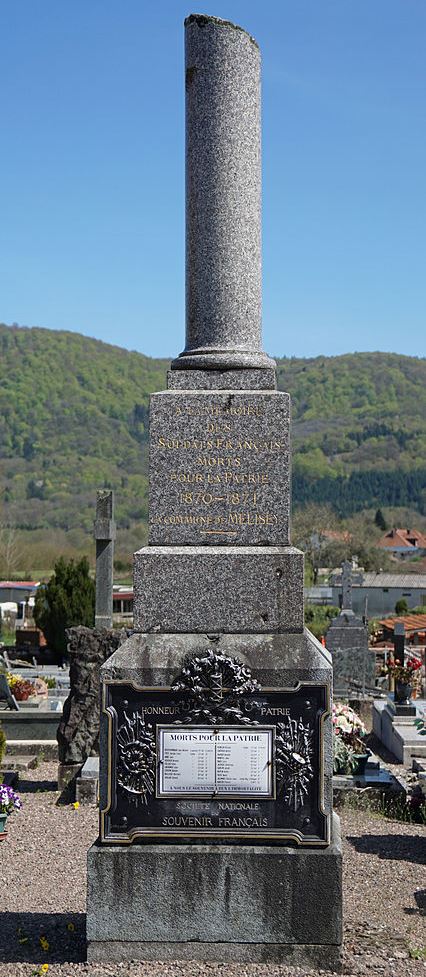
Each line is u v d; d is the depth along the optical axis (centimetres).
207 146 670
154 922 606
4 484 10694
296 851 607
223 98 669
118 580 6256
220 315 669
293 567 637
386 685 2406
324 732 617
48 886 777
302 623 637
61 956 612
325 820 612
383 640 3500
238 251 671
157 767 620
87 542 8069
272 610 636
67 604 2839
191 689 620
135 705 625
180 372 661
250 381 659
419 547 9662
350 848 921
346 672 2286
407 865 855
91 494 10456
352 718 1274
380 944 629
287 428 650
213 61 668
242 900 604
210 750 620
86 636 1238
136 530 7881
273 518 648
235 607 638
